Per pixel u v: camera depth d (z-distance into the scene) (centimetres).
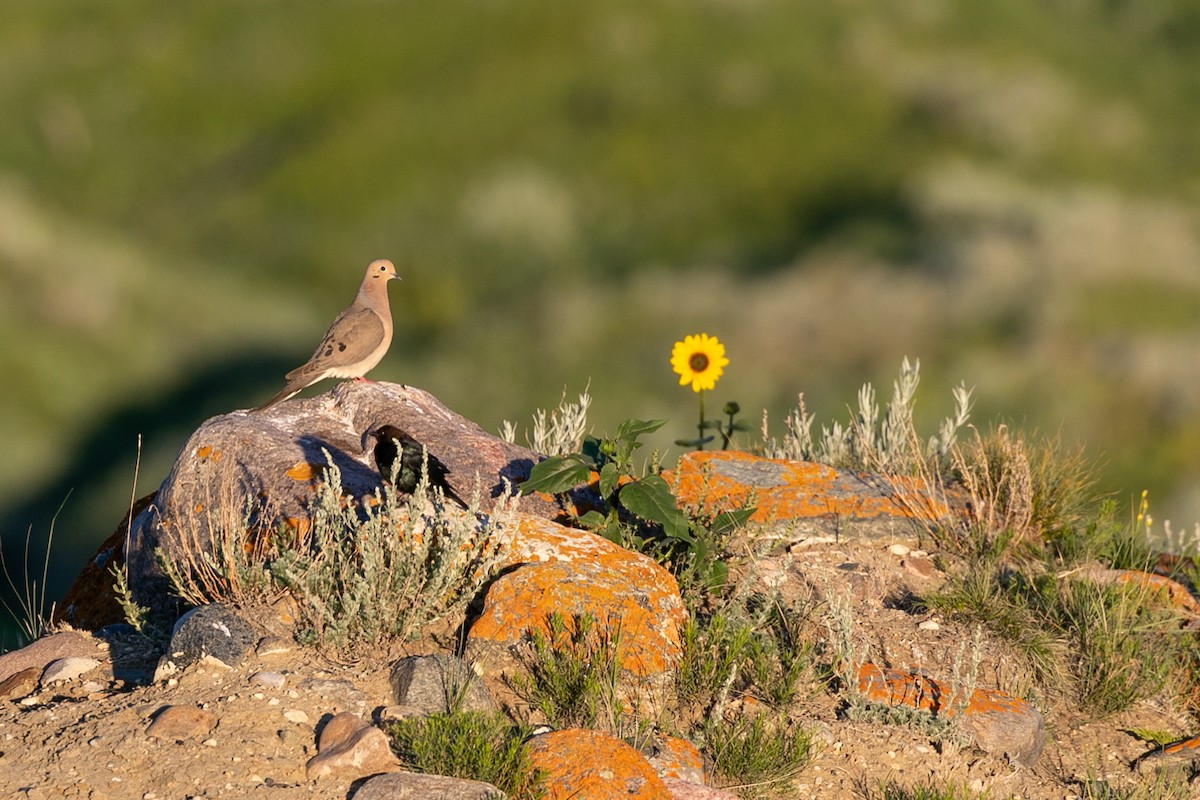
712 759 932
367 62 9988
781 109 9156
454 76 9800
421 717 879
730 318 5712
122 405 5684
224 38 10394
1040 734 1016
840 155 8706
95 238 7312
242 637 952
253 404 5806
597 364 5691
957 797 920
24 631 1275
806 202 8212
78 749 834
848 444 1538
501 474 1198
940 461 1469
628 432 1147
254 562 1034
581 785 830
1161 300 5491
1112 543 1338
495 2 10425
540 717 924
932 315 5309
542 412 1492
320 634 962
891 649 1091
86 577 1266
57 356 5722
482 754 837
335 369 1380
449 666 924
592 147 8875
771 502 1273
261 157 9075
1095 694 1093
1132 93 10600
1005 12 11138
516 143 8938
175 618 1096
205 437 1191
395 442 1080
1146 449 4144
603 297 6494
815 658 1047
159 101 9781
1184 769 1016
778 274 6600
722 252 7625
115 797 792
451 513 1049
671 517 1075
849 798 919
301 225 8138
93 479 5012
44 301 6091
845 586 1159
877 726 988
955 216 7175
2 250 6331
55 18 10788
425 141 8919
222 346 6369
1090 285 5525
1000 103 9262
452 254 7638
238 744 842
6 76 10031
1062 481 1374
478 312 6900
